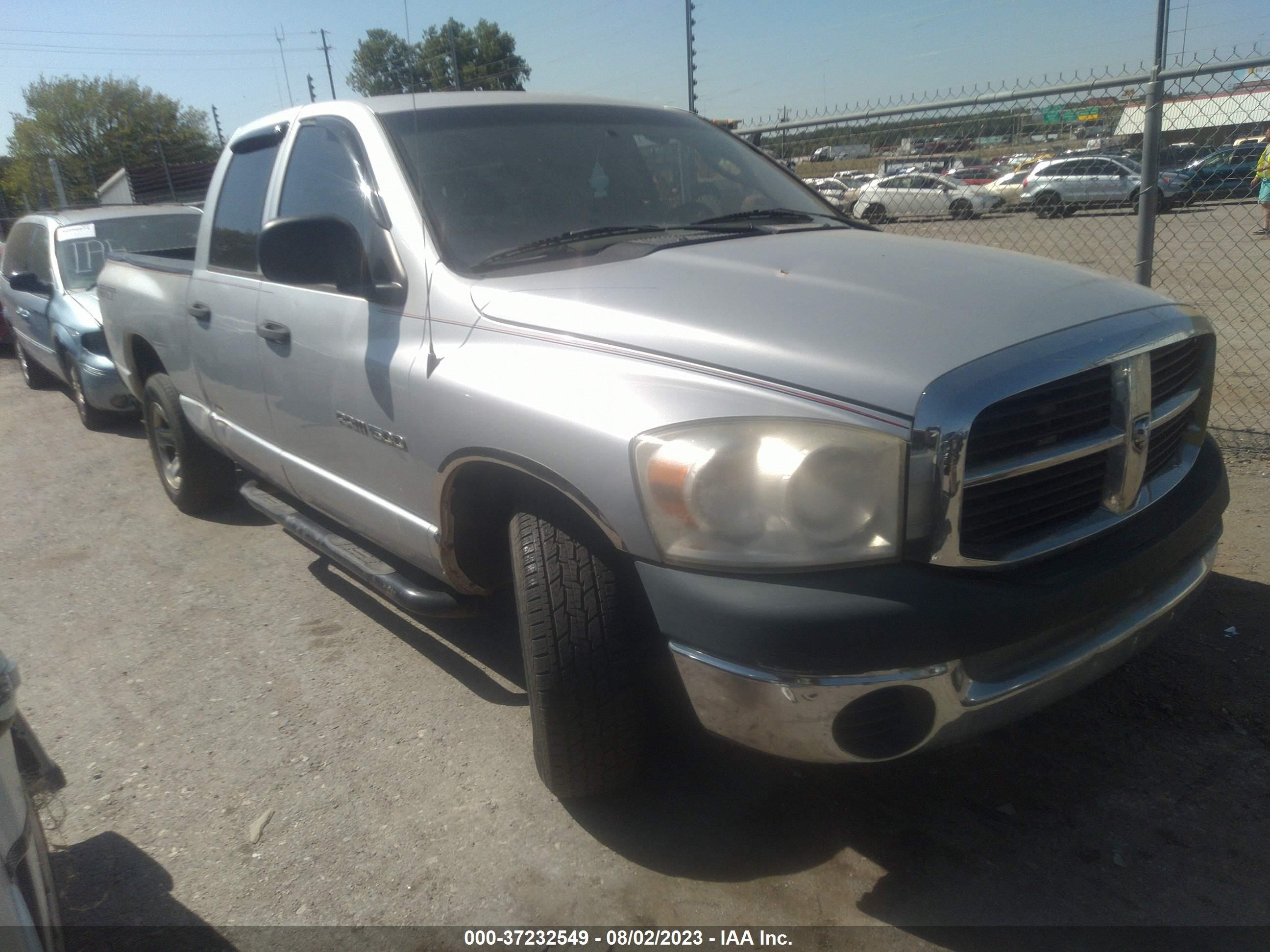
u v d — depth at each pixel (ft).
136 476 20.49
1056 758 9.33
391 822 8.96
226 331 12.60
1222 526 9.02
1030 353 6.70
